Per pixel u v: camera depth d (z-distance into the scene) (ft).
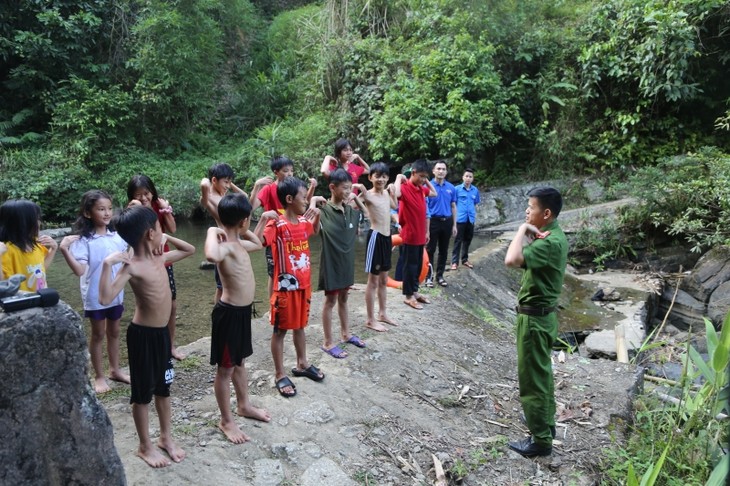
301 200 12.41
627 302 26.76
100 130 44.19
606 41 40.75
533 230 11.75
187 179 43.19
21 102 46.21
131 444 10.04
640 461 12.30
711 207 30.83
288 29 57.82
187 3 48.19
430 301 20.72
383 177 16.14
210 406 11.86
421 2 45.62
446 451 11.98
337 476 10.34
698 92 37.93
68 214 40.19
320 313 18.47
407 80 39.88
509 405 14.52
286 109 52.01
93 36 47.75
